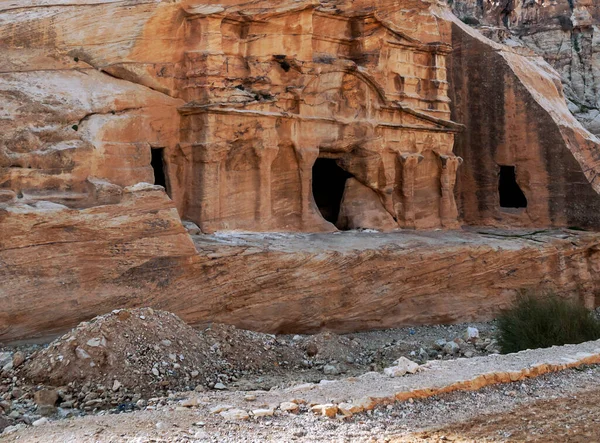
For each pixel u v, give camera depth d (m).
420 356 13.82
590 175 20.08
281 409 8.55
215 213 15.05
